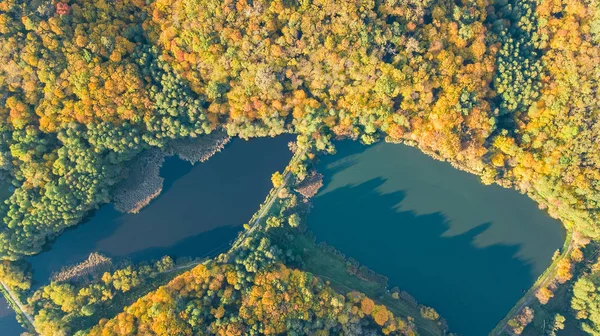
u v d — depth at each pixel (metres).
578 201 114.75
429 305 121.81
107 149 112.75
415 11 109.31
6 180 110.94
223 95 114.44
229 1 104.56
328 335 107.75
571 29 114.69
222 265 111.12
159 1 107.69
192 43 108.12
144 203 121.69
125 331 101.69
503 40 116.06
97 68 104.31
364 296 113.62
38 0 103.69
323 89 114.75
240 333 102.94
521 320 117.25
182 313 103.19
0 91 104.88
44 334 108.50
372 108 115.06
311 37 107.56
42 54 102.81
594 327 115.25
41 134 109.69
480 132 116.50
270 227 118.44
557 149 115.19
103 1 106.38
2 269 111.88
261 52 108.62
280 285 107.69
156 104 111.56
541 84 116.31
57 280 116.31
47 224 111.06
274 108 114.69
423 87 111.31
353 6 105.81
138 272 116.25
